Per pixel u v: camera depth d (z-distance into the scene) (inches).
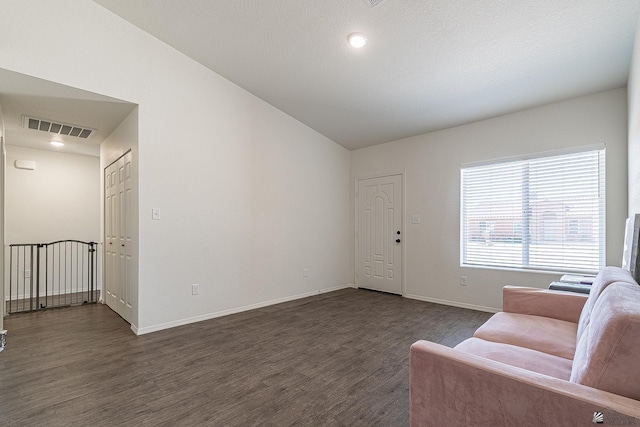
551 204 138.0
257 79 149.0
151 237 126.0
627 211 116.3
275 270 172.2
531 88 127.2
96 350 106.1
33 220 190.9
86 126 148.7
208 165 144.3
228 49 130.2
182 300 134.4
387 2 95.2
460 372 46.1
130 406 73.6
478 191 161.5
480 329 77.8
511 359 59.5
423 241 180.9
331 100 159.5
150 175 126.0
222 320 140.6
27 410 71.6
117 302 150.8
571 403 36.7
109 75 115.3
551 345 67.2
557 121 135.8
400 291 191.8
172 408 72.8
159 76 128.7
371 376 88.4
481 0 89.4
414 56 117.9
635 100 89.9
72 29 107.1
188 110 137.6
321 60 129.2
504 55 110.1
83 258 207.8
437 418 48.6
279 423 67.4
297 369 92.6
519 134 146.7
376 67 128.1
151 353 103.7
